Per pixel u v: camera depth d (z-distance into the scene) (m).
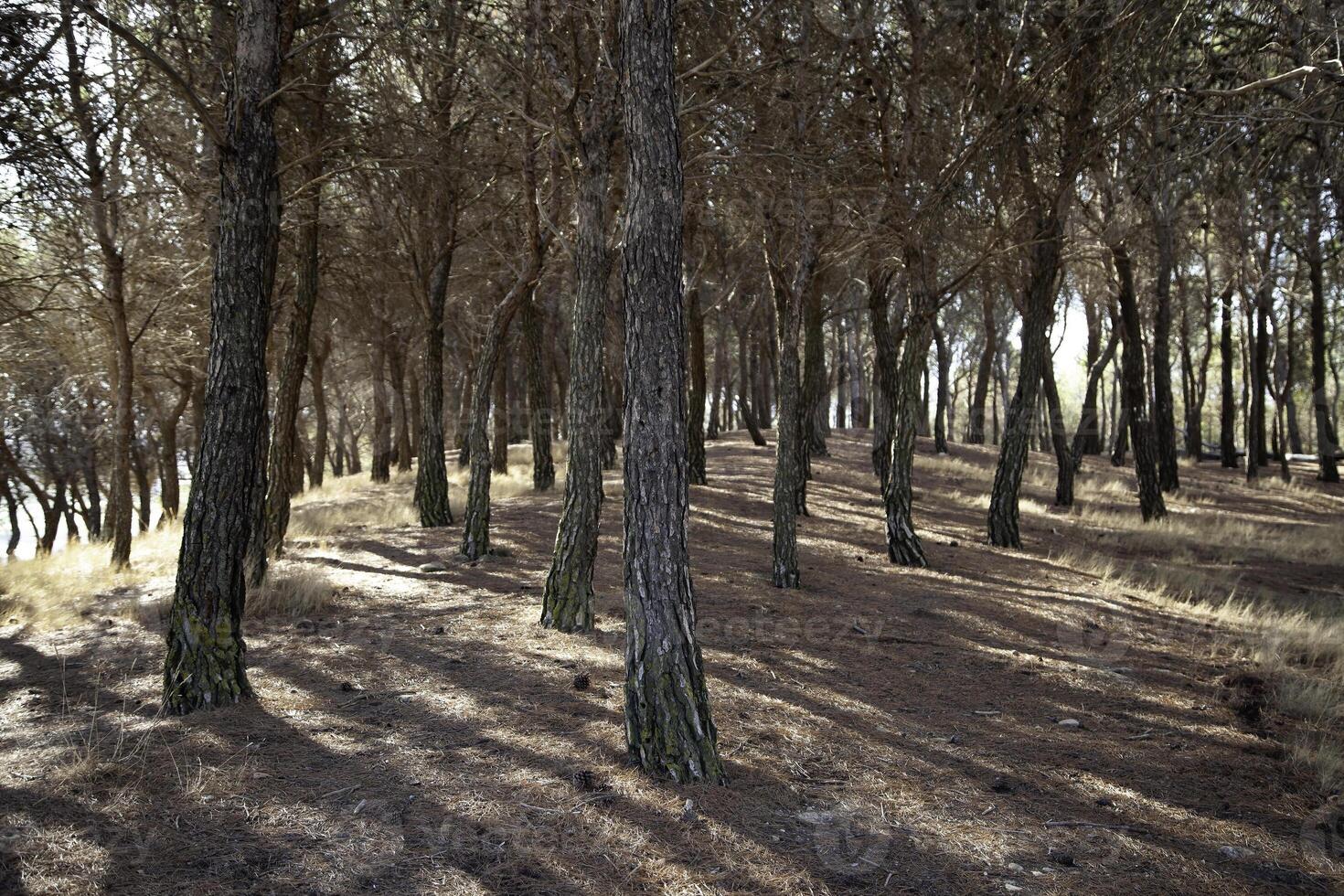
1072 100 10.28
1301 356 29.50
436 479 13.41
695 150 9.68
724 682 5.66
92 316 13.19
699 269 14.16
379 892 3.02
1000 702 5.53
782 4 8.52
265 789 3.81
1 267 12.01
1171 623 7.93
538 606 7.82
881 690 5.68
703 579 9.09
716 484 17.23
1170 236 15.55
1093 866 3.38
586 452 7.14
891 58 9.55
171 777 3.91
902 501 10.57
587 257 7.38
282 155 10.50
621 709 4.99
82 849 3.22
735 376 37.97
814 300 14.52
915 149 9.92
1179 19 8.34
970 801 3.98
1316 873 3.34
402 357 25.72
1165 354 18.77
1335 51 7.28
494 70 9.51
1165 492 19.67
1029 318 12.19
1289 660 6.71
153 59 4.64
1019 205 11.48
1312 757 4.55
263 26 5.20
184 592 4.96
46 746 4.25
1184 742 4.82
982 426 32.22
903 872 3.29
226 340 5.04
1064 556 11.46
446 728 4.68
